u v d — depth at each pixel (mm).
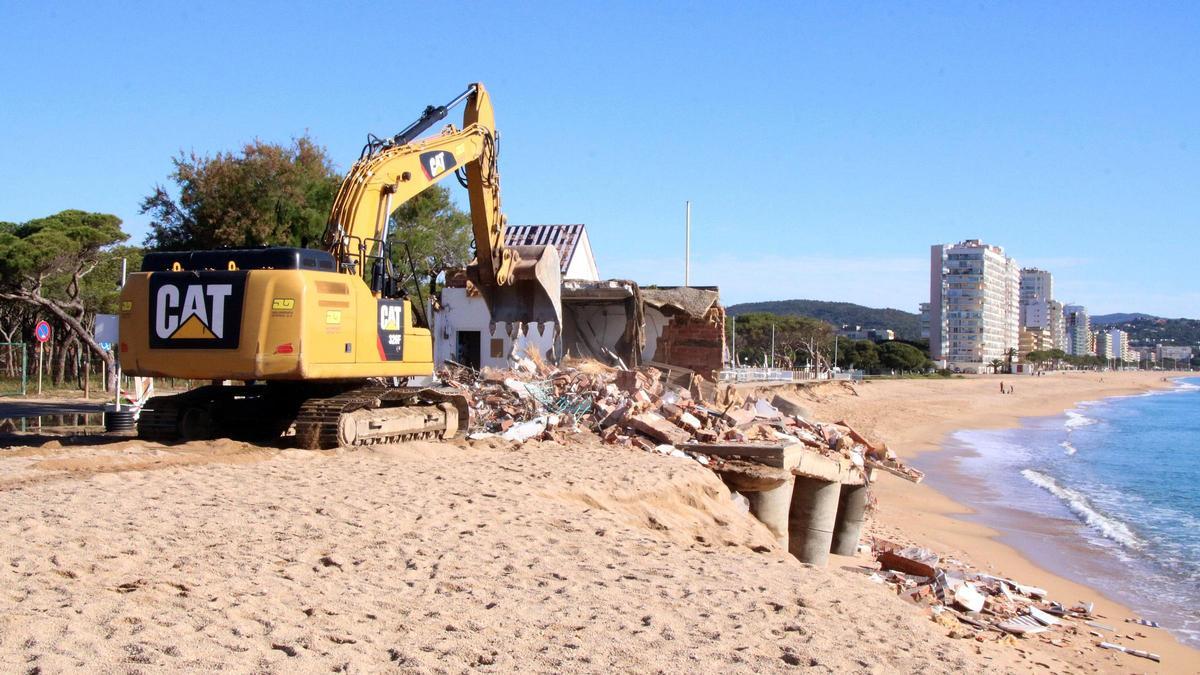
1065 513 27844
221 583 7293
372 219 16203
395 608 7203
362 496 11227
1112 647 13930
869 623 8383
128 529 8781
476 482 12875
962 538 22922
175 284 14391
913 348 156375
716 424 19812
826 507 18188
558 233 34875
